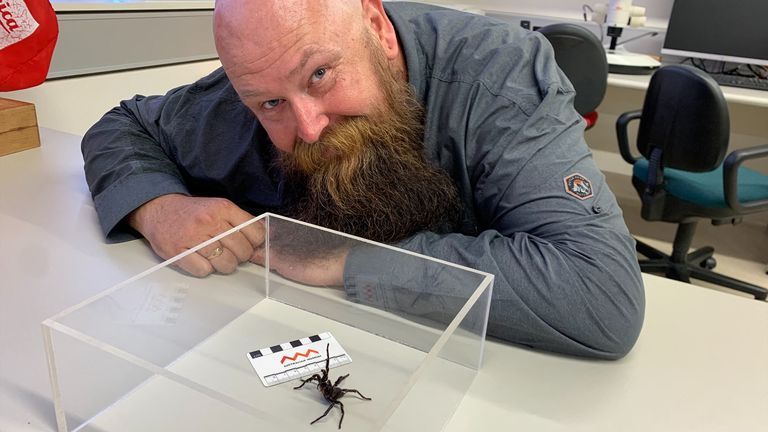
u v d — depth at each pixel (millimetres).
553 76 695
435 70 708
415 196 639
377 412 445
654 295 662
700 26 2117
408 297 543
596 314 531
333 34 566
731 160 1543
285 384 479
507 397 486
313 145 616
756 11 2016
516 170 632
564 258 554
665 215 1771
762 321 618
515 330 545
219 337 543
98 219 765
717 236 2299
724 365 543
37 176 897
